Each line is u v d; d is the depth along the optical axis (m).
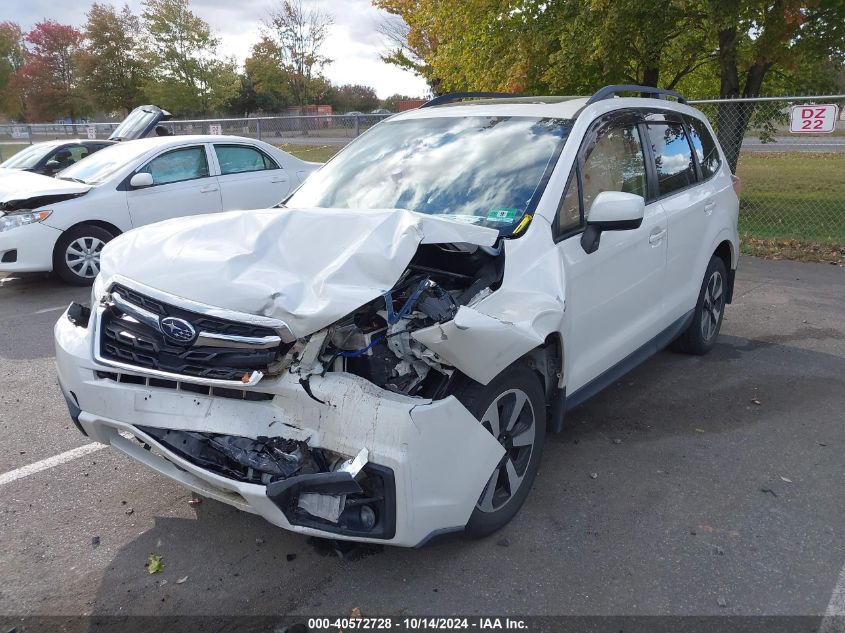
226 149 9.22
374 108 59.75
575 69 12.16
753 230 11.27
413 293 2.73
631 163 4.23
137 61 38.00
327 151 16.39
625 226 3.49
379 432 2.52
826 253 9.62
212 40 34.06
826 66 12.88
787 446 4.08
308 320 2.50
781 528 3.26
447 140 4.09
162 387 2.74
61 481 3.73
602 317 3.80
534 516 3.36
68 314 3.27
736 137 11.37
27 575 2.96
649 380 5.09
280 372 2.60
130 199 8.30
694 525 3.29
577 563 3.01
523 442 3.24
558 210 3.46
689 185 4.94
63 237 7.97
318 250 2.78
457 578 2.91
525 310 2.94
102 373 2.88
